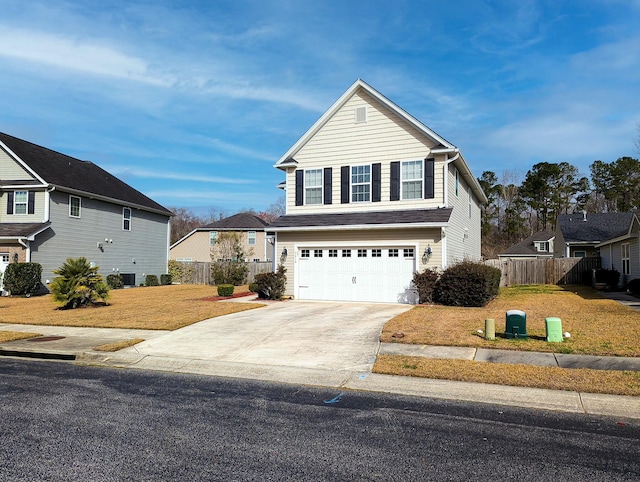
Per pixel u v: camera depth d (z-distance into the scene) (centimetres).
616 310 1412
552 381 718
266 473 427
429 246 1698
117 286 2770
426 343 987
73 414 600
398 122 1859
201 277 3406
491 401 658
